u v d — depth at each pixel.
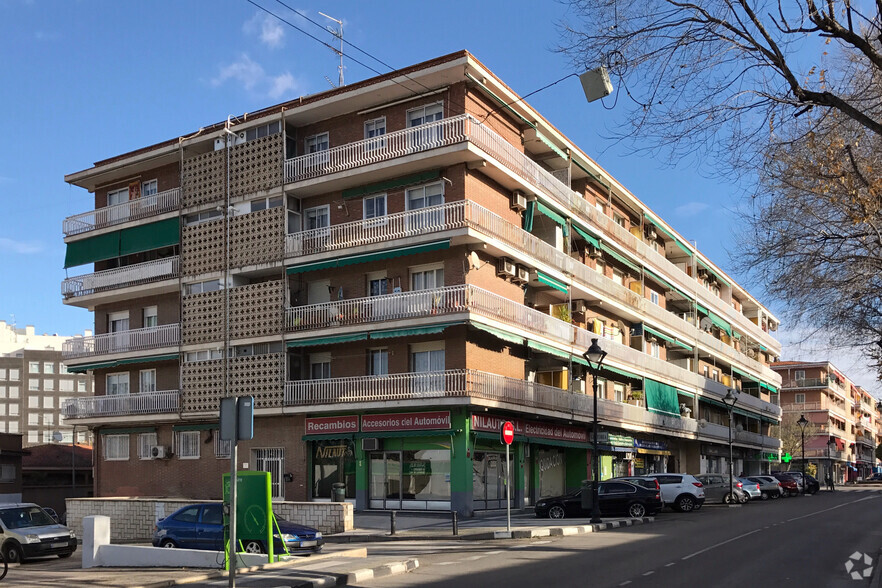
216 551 17.86
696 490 35.34
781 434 93.38
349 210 34.53
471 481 30.89
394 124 33.62
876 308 17.55
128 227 39.88
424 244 31.41
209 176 37.41
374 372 33.66
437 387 31.11
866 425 133.88
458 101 32.12
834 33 11.41
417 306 31.47
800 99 11.96
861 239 16.05
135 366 39.97
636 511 29.72
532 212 35.56
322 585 14.05
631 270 47.16
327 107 34.56
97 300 40.81
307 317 33.88
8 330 127.50
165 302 39.06
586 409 38.31
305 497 33.81
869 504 41.62
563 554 18.44
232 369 35.53
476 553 19.36
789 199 16.03
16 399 120.38
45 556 23.20
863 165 14.84
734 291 69.75
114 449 40.31
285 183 35.06
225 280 36.22
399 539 23.91
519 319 33.41
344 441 33.62
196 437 37.50
